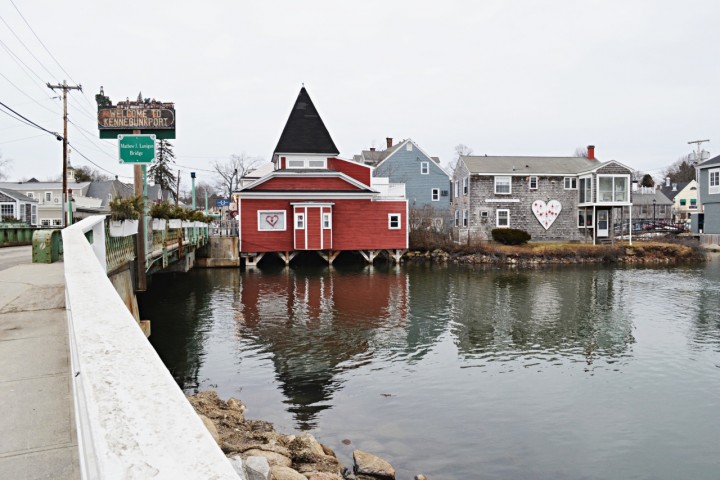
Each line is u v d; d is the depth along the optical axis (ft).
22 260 38.68
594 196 136.67
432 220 144.36
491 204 140.05
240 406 30.71
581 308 63.93
